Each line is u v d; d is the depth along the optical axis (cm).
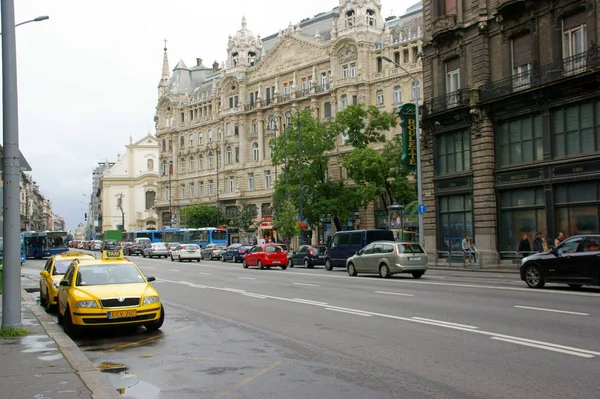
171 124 9994
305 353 1052
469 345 1061
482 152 3647
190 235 7612
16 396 745
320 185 5916
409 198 5344
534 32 3325
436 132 4062
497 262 3441
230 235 8275
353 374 884
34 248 6894
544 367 881
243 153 8319
